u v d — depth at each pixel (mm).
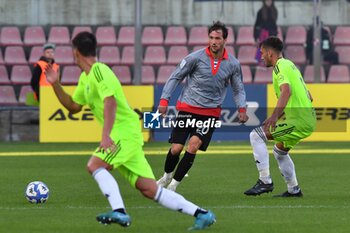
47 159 41938
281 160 27906
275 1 60594
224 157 42625
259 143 27859
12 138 52750
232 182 32531
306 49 58406
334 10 60125
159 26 60531
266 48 27203
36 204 26344
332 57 58719
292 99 27234
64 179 33469
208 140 28500
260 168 28016
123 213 19891
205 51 28625
